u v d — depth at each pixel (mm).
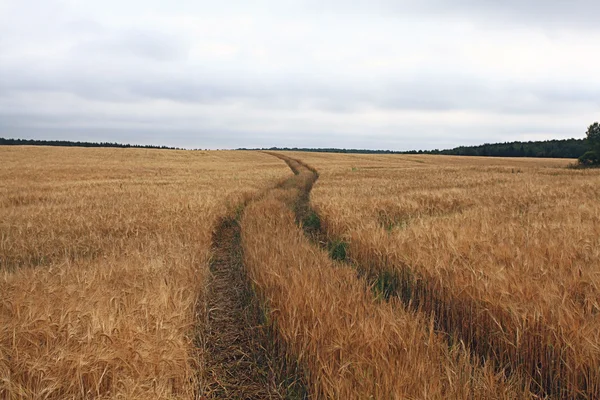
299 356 3385
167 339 3252
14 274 5332
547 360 3463
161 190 17812
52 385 2596
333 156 75562
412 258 5613
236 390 3488
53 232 8391
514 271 4508
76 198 14828
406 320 3658
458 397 2658
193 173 34219
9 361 2791
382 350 3045
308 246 7281
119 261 6074
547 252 5434
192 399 3018
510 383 3068
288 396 3361
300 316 3785
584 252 5348
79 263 5953
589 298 3816
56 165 41156
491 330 3936
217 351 4172
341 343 3139
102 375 2686
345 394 2691
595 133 48938
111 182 23688
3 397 2502
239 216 12836
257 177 28266
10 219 9844
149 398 2611
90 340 2994
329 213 10781
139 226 9391
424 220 9062
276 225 9781
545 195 14242
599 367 3051
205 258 6855
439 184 21203
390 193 16172
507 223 8062
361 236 7605
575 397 3164
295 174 35562
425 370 2881
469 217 8984
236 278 6520
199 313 4559
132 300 3926
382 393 2607
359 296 4270
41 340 3094
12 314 3434
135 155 64000
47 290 3986
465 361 3100
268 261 5695
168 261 5953
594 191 14922
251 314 5000
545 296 3717
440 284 4828
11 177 27891
